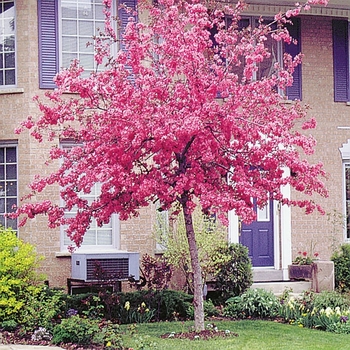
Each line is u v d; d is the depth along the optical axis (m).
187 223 13.87
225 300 17.48
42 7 17.09
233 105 13.01
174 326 14.90
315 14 19.52
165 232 17.05
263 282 18.83
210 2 13.94
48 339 13.61
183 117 12.50
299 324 14.96
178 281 17.62
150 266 16.73
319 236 19.67
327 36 19.92
